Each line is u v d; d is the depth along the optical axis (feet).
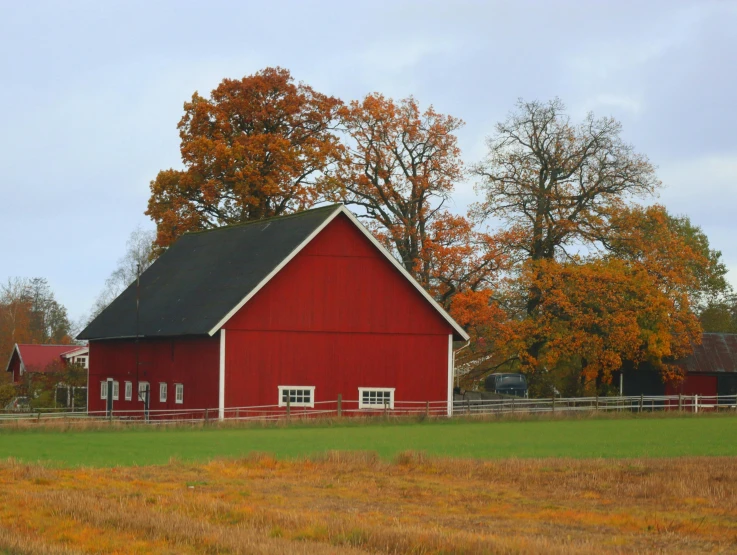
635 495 79.10
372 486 82.74
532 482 85.87
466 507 72.23
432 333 179.42
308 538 56.08
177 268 203.72
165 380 182.19
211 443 123.44
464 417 168.66
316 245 173.47
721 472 92.02
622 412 185.78
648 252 233.96
